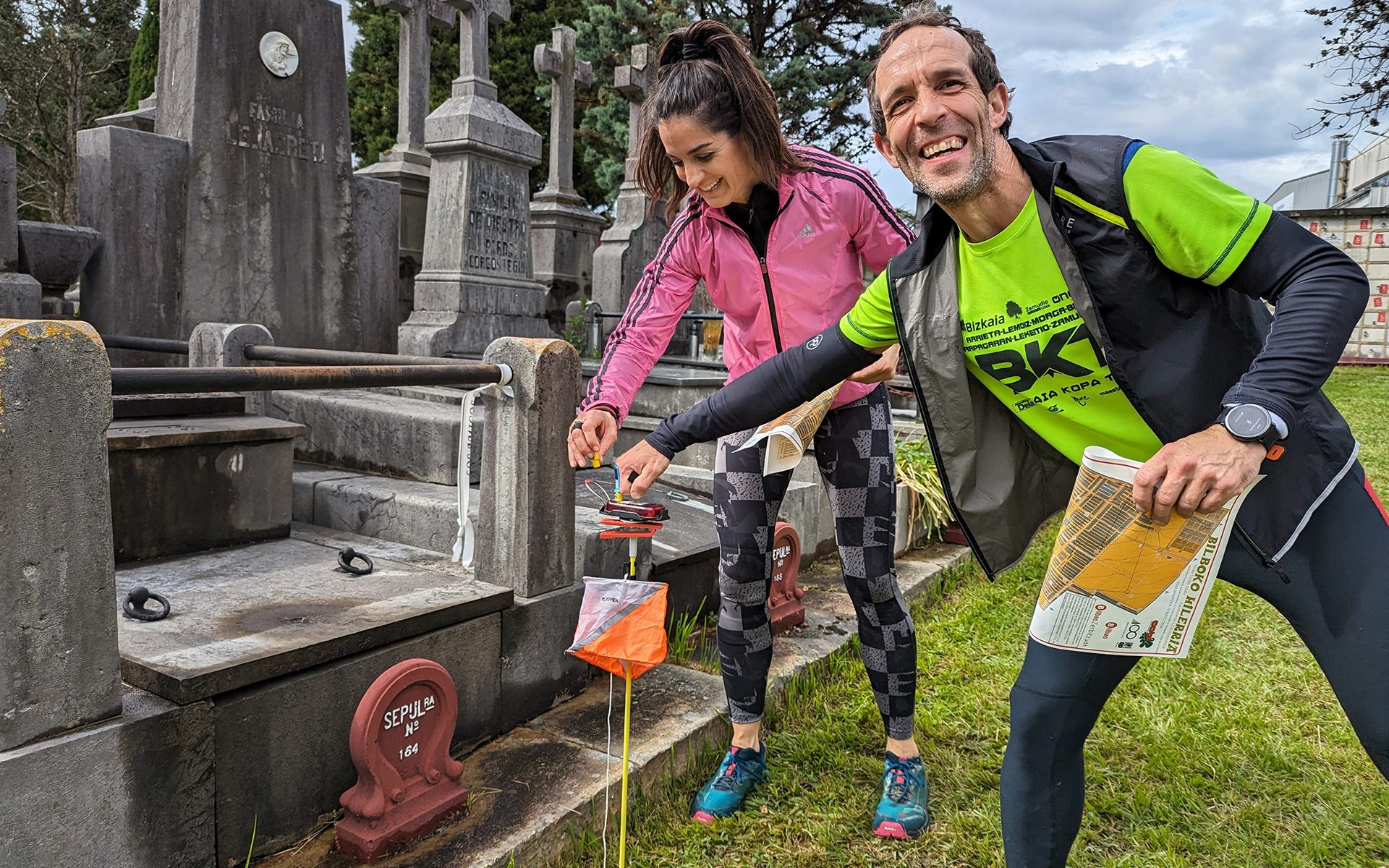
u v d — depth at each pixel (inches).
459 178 241.0
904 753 89.3
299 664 73.9
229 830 69.6
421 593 92.8
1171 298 54.6
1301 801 92.8
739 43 76.4
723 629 90.6
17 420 54.3
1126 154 54.2
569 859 80.0
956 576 169.3
